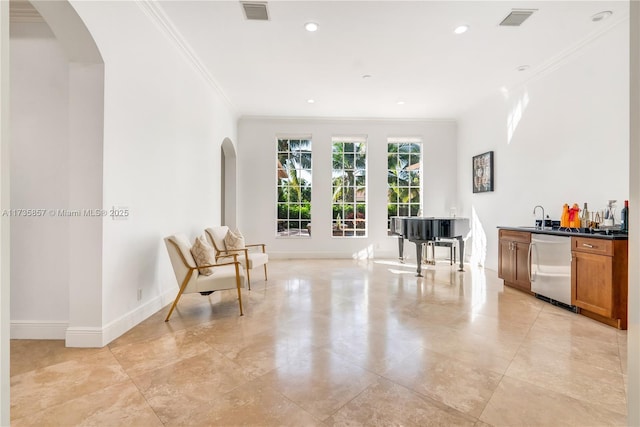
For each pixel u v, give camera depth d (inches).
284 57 161.2
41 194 105.0
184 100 155.9
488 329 111.5
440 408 68.0
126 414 65.9
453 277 194.5
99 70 97.0
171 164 143.3
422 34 139.3
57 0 80.6
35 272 105.0
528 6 119.3
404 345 98.7
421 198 276.2
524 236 156.7
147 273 124.0
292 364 86.8
